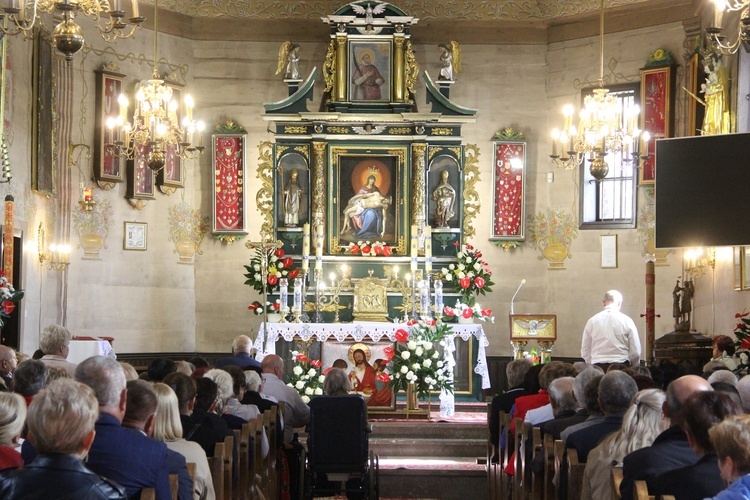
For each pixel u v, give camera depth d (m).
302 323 15.80
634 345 14.42
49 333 9.98
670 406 5.50
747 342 11.98
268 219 19.44
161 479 5.22
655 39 18.47
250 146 19.67
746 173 13.26
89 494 4.09
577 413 7.93
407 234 19.05
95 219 18.09
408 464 13.70
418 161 18.97
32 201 16.38
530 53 19.83
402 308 18.47
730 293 15.13
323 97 19.47
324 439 11.14
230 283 19.45
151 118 15.73
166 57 19.27
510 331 18.03
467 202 19.62
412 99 19.19
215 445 6.89
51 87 16.98
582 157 17.31
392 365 14.93
